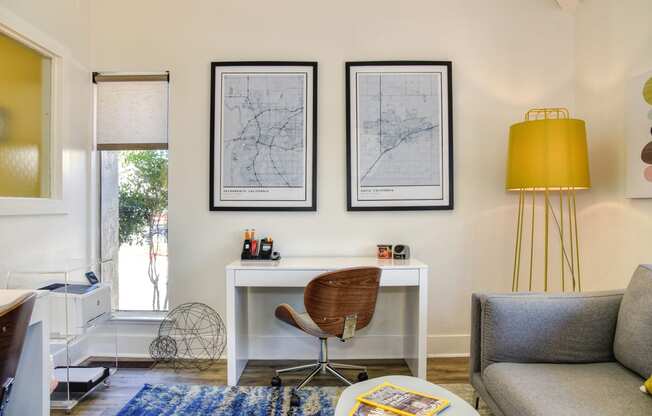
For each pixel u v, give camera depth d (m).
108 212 2.73
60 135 2.33
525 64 2.66
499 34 2.66
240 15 2.65
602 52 2.36
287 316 2.05
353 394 1.30
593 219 2.46
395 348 2.65
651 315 1.39
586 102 2.51
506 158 2.66
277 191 2.62
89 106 2.63
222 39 2.65
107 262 2.72
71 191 2.43
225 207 2.62
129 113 2.68
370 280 2.02
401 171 2.62
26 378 1.44
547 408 1.21
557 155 2.10
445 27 2.66
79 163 2.52
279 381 2.19
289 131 2.62
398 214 2.65
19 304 1.06
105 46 2.64
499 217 2.66
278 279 2.20
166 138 2.67
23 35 2.04
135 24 2.64
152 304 2.74
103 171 2.73
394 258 2.50
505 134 2.65
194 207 2.64
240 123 2.62
